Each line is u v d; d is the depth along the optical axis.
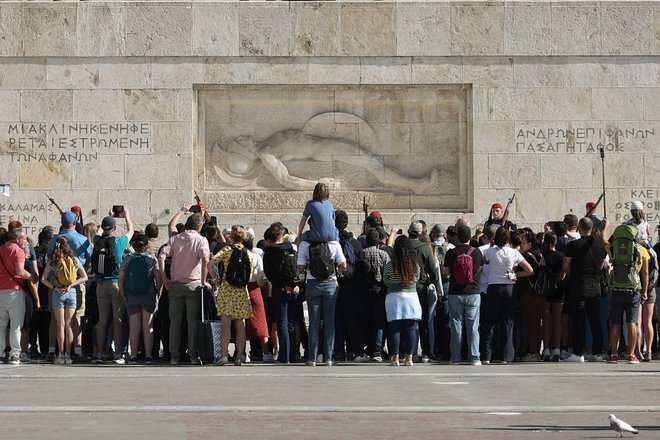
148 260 25.52
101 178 34.00
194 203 34.12
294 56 34.19
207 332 25.14
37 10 34.00
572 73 34.41
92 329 26.75
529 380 21.47
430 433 14.84
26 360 26.39
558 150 34.34
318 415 16.61
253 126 34.56
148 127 34.09
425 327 25.98
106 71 34.03
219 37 34.16
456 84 34.38
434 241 27.36
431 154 34.66
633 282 25.08
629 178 34.41
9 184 33.84
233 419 16.19
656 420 16.12
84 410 17.03
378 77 34.22
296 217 34.22
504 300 25.48
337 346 26.34
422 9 34.31
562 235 26.84
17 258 25.17
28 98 33.97
